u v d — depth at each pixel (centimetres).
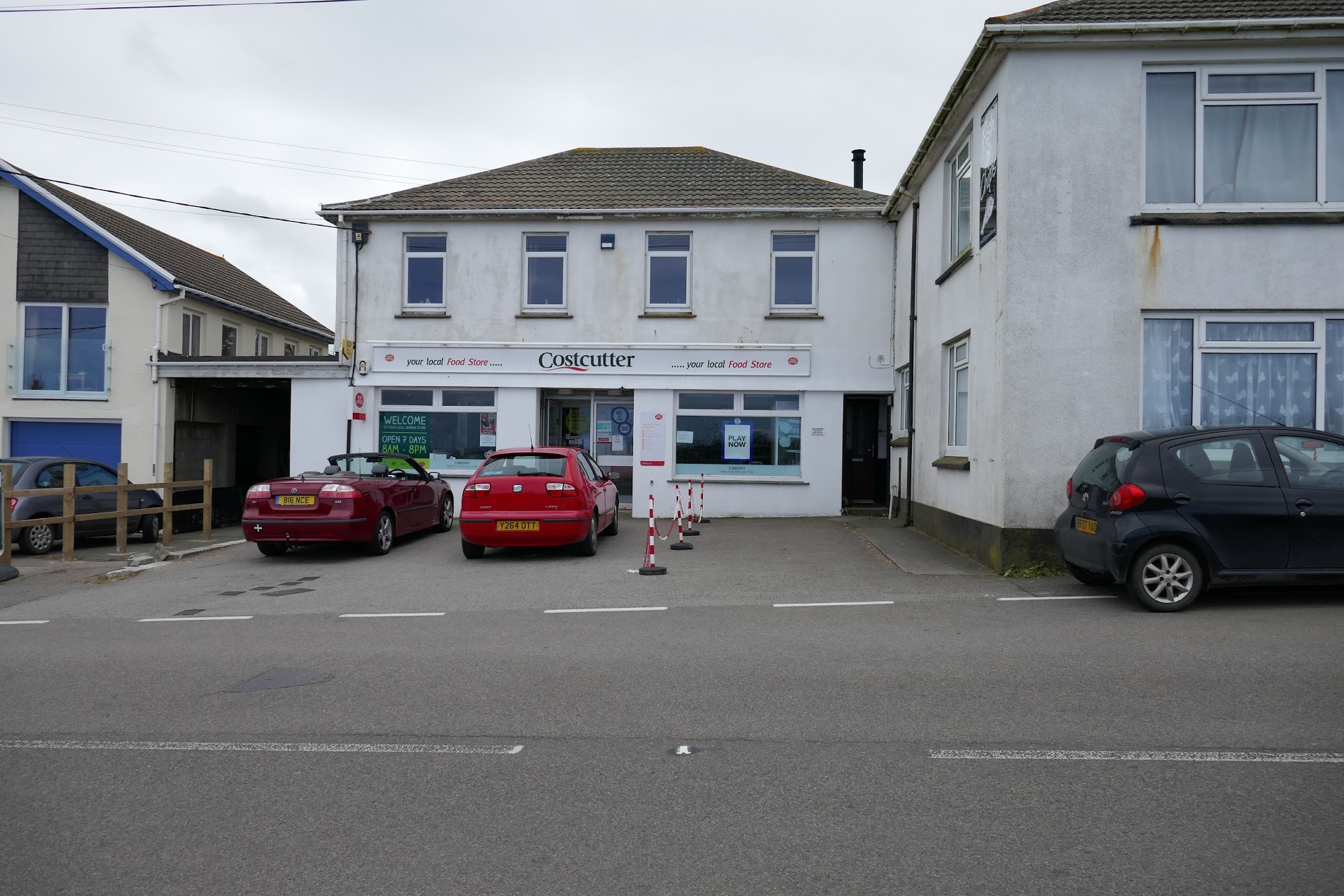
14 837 405
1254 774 454
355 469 1559
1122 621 798
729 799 436
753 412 1869
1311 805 417
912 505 1639
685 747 508
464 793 447
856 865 368
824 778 459
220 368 1978
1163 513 823
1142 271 1075
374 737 532
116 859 383
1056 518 1066
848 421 2005
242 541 1570
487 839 397
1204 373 1080
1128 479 837
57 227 2062
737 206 1847
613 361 1869
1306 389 1075
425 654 732
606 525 1468
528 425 1881
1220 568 823
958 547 1281
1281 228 1067
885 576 1084
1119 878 354
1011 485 1073
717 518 1838
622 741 520
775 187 1950
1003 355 1077
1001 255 1086
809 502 1847
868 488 2003
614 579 1094
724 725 544
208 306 2317
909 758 485
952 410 1397
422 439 1903
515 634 803
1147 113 1094
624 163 2105
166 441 2023
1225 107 1091
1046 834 393
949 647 722
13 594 1062
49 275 2059
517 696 610
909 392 1691
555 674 664
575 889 353
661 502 1859
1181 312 1079
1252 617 801
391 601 983
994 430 1110
